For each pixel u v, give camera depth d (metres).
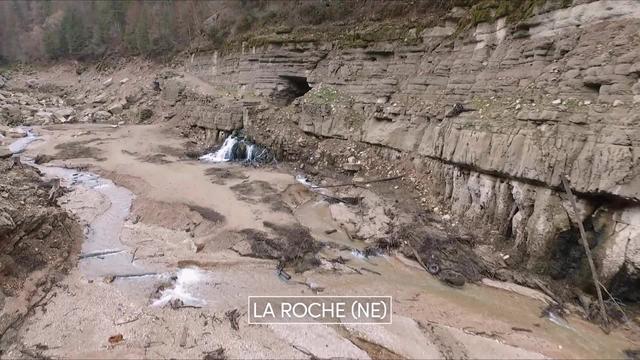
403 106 22.08
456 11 21.53
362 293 13.44
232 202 19.53
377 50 24.83
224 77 37.19
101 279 13.68
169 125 36.31
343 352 10.73
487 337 11.43
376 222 17.62
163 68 46.88
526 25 16.78
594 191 12.34
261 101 31.58
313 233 17.23
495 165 15.47
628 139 11.80
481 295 13.34
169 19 51.56
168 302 12.60
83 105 45.75
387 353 10.78
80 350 10.43
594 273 12.27
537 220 13.93
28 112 39.81
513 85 16.67
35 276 12.86
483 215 16.33
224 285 13.73
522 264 14.34
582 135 13.02
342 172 23.28
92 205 19.55
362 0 28.83
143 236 16.92
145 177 23.28
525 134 14.69
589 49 14.09
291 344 10.96
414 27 23.56
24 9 73.69
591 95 13.59
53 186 20.48
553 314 12.32
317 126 25.84
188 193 20.52
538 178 13.83
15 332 10.84
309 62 29.34
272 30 33.62
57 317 11.59
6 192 15.40
